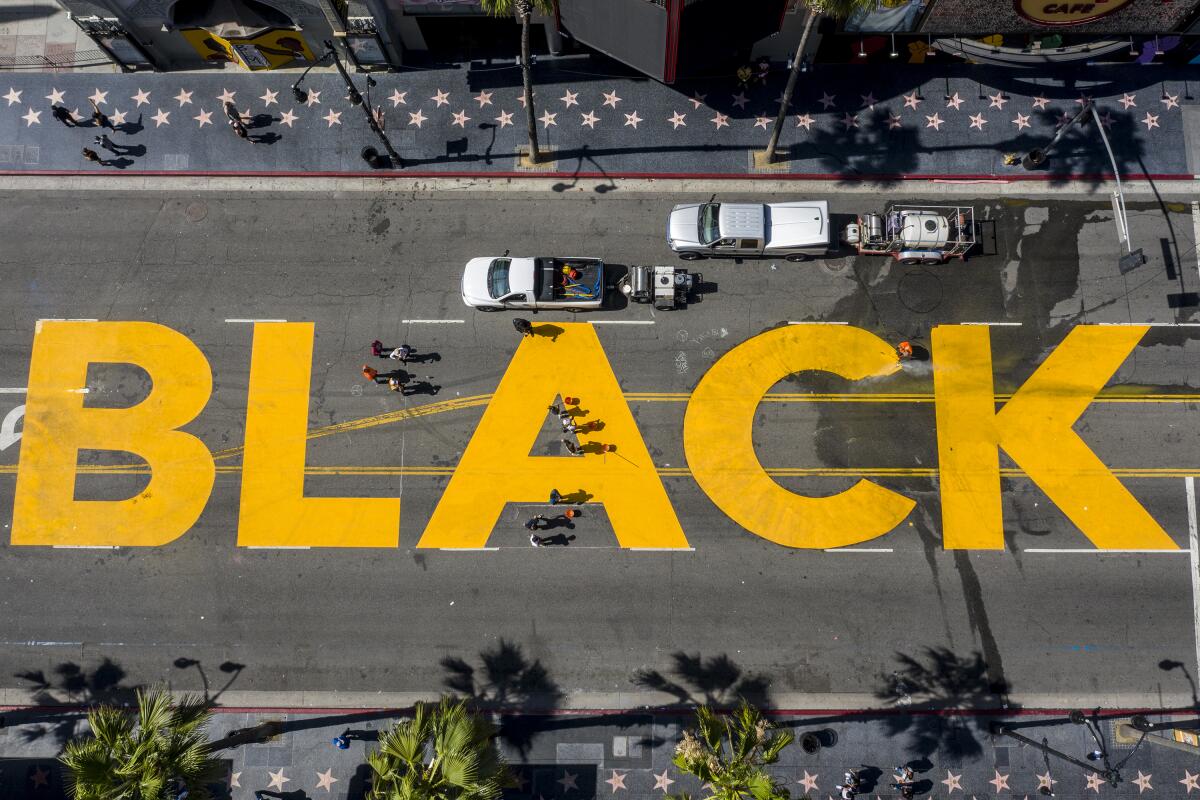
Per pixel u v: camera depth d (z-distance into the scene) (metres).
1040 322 28.41
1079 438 27.80
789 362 28.41
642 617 27.20
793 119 29.78
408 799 19.86
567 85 30.17
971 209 28.33
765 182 29.42
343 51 29.41
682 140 29.75
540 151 29.70
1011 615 27.06
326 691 26.92
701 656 27.00
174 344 28.56
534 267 27.62
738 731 22.12
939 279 28.64
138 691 26.83
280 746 26.66
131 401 28.25
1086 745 26.33
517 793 26.34
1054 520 27.48
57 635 27.11
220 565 27.48
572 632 27.16
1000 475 27.73
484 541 27.61
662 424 28.17
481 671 26.97
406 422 28.27
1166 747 26.11
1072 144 29.27
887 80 29.97
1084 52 29.80
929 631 27.03
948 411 28.05
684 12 24.92
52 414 28.17
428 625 27.23
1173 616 26.91
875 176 29.30
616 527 27.62
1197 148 29.20
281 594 27.36
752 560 27.42
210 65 30.14
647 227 29.19
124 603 27.28
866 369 28.31
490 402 28.33
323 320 28.70
